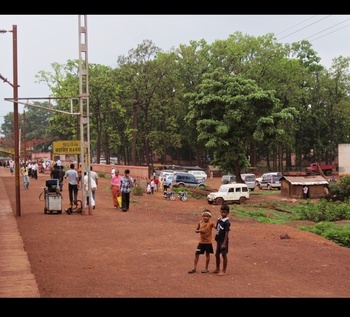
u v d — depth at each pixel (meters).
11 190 36.28
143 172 47.19
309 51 77.31
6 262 11.59
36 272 10.83
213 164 46.94
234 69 69.81
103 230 17.44
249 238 16.72
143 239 15.70
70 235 16.20
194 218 23.30
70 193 22.17
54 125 66.31
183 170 65.50
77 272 10.91
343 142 79.25
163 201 34.41
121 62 67.50
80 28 21.06
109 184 45.41
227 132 43.78
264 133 44.06
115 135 71.06
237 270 11.31
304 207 33.06
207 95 44.91
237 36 74.25
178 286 9.69
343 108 72.06
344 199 42.31
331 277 10.82
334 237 20.91
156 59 69.62
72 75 67.94
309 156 90.12
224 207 10.84
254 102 43.50
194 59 73.75
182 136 72.50
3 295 8.71
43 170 63.75
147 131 70.56
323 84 75.44
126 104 67.94
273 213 33.06
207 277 10.52
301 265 12.10
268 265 12.00
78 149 21.86
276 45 69.00
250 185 53.22
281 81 69.00
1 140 110.56
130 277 10.47
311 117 76.31
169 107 66.75
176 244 14.84
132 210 24.73
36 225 18.33
